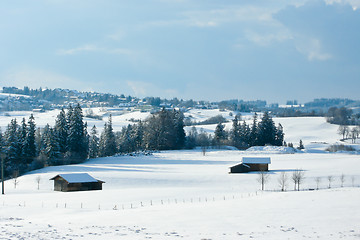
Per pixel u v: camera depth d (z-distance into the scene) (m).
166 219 38.47
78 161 134.62
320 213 40.25
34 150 127.81
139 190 76.38
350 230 31.78
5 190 85.44
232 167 107.50
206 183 92.12
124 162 134.12
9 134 121.62
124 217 40.31
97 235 29.56
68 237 28.39
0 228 32.16
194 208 46.50
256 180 94.69
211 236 29.58
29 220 39.22
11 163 119.81
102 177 96.31
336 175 97.56
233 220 37.38
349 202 47.28
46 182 96.06
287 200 51.12
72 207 54.28
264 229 32.75
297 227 33.56
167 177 97.12
